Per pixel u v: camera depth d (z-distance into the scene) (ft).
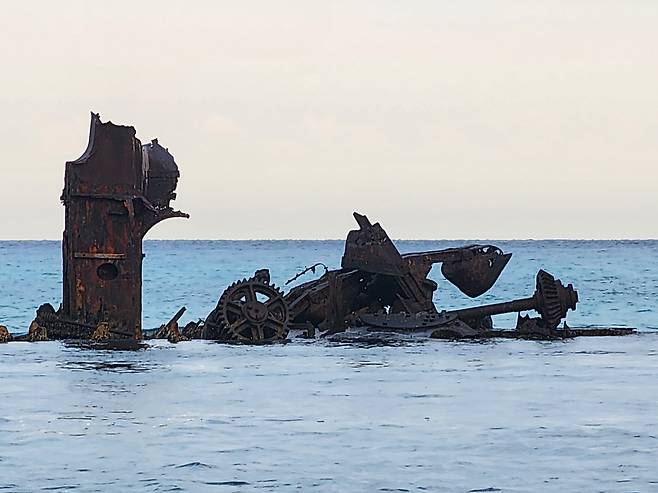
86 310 230.89
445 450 124.88
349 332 249.14
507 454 122.93
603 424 140.05
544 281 259.80
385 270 248.32
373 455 122.42
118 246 230.07
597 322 406.82
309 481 111.34
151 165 238.68
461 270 256.11
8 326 382.63
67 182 231.30
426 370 195.31
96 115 228.84
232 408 151.84
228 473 114.42
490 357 216.74
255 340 244.22
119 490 107.76
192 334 253.24
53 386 171.53
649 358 216.74
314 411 149.38
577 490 107.76
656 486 109.19
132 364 200.85
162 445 127.13
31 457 120.78
